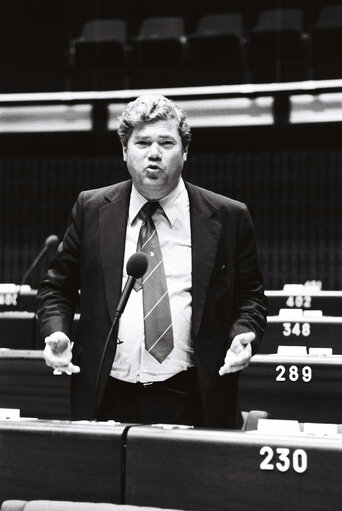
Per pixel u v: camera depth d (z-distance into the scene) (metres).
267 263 18.53
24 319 9.87
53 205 19.42
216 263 5.08
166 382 4.89
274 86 17.44
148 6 19.58
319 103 17.19
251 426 5.27
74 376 5.07
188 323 4.97
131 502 3.68
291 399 7.24
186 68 17.98
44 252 11.26
